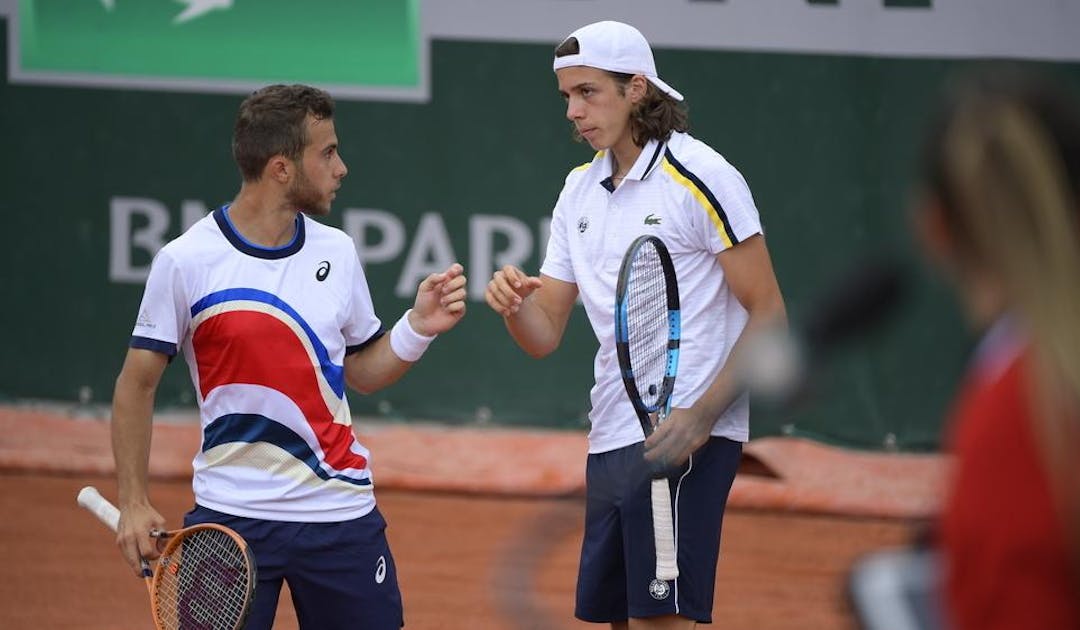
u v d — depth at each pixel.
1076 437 4.94
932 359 32.34
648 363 14.38
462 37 33.38
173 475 31.67
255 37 33.53
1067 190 5.11
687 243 14.42
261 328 12.95
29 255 33.88
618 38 14.44
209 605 12.71
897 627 5.31
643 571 14.38
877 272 5.11
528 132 33.47
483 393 33.50
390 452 32.56
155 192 33.88
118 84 33.72
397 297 33.62
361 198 33.53
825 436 32.44
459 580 24.33
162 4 33.56
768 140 33.03
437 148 33.53
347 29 33.41
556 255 15.68
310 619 13.53
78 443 32.91
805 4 32.81
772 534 28.27
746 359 5.26
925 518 5.87
